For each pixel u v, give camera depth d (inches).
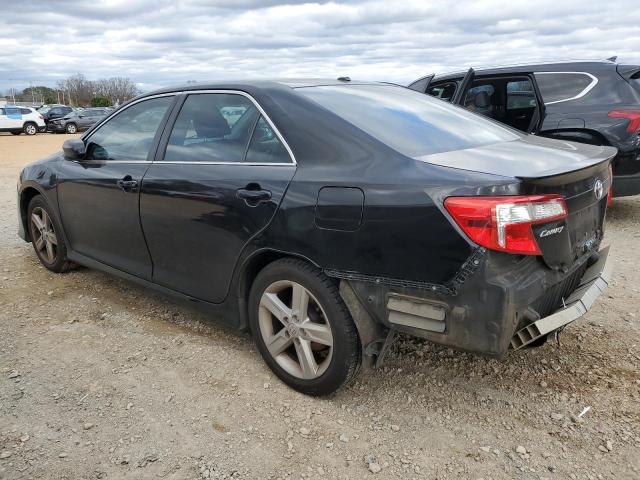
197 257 130.8
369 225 98.3
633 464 95.8
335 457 98.9
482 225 87.7
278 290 117.9
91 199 158.4
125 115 157.9
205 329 148.0
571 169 94.7
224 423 108.2
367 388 119.6
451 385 120.1
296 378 116.5
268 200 112.5
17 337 143.6
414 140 110.9
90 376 124.6
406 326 97.9
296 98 120.1
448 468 95.9
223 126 129.8
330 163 107.7
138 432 105.4
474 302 90.0
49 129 1284.4
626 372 123.2
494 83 272.5
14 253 217.0
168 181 133.7
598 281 109.3
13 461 97.2
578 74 243.3
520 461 97.2
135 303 165.5
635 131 224.2
